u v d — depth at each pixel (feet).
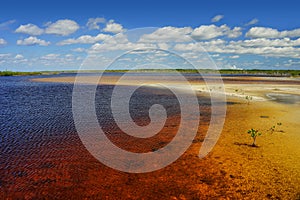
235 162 40.65
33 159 42.34
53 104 95.76
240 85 163.12
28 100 106.63
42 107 89.35
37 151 46.03
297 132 56.70
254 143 48.75
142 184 34.19
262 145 48.21
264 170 37.70
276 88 147.02
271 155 43.27
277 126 61.82
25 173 37.29
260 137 53.06
